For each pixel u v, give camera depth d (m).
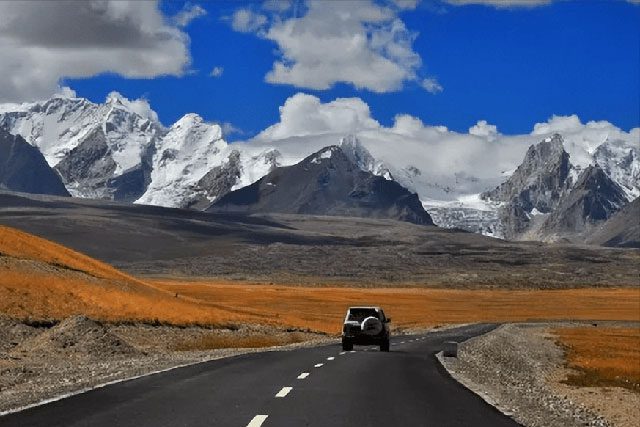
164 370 35.19
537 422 22.53
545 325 134.00
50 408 22.08
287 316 121.88
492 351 69.69
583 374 52.25
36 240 107.25
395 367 40.59
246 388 28.45
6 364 39.28
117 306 82.81
